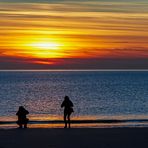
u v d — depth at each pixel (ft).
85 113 268.00
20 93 493.77
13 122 171.83
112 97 432.66
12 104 344.49
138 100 392.27
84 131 124.16
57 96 446.60
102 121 175.22
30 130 127.75
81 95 464.65
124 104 347.36
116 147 96.27
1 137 111.45
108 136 113.50
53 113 264.31
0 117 234.58
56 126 154.81
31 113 264.72
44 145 98.89
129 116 238.89
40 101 377.30
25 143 101.55
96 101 382.42
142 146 97.71
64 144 100.32
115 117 230.68
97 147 96.17
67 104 140.15
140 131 123.54
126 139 108.17
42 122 176.86
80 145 98.89
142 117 228.63
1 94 475.31
